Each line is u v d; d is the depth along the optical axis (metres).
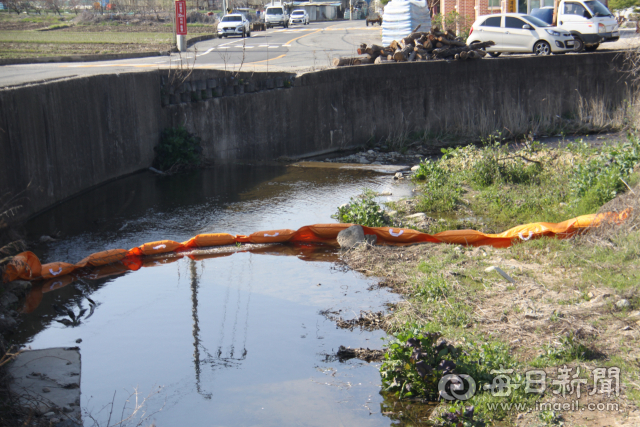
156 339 6.08
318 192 12.06
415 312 6.36
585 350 5.20
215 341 6.01
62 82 11.07
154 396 5.06
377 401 4.92
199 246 8.91
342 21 70.19
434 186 11.24
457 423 4.34
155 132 14.42
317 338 6.02
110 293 7.27
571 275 7.00
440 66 18.58
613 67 20.64
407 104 18.48
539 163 12.28
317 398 4.98
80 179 11.88
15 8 63.25
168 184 12.83
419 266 7.65
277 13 54.56
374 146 18.05
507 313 6.11
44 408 4.66
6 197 9.30
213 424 4.65
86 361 5.64
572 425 4.25
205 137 15.41
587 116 19.98
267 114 16.38
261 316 6.55
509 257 7.86
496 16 22.44
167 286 7.48
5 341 5.81
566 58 20.05
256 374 5.38
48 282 7.64
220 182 13.03
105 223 9.96
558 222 9.20
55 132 10.91
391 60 18.88
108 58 23.92
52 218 10.23
